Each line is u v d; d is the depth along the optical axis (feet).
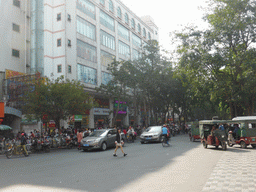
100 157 38.06
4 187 19.60
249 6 59.77
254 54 60.34
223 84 67.51
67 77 91.45
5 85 86.69
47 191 17.80
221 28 62.34
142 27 172.24
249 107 74.84
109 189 17.75
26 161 37.45
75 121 94.48
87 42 105.81
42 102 61.05
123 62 97.50
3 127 61.62
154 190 17.03
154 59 103.71
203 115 194.08
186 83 85.20
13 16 95.81
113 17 131.23
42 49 93.91
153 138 62.64
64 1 95.09
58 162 34.09
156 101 119.24
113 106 122.52
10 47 93.15
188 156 34.53
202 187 17.33
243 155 33.68
